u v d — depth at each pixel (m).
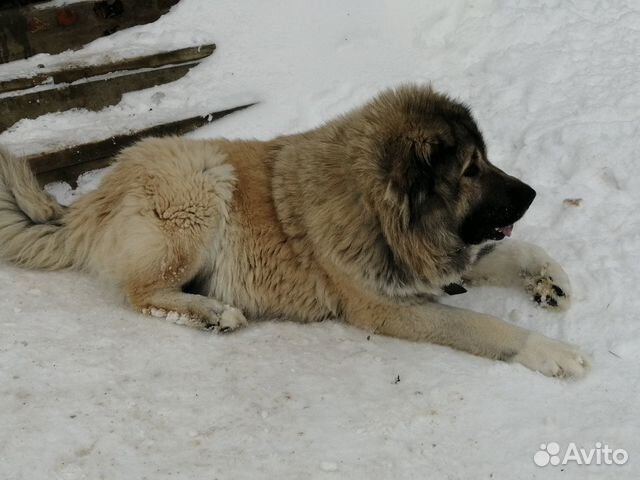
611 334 2.25
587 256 2.48
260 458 1.91
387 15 3.52
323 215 2.31
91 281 2.49
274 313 2.46
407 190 2.19
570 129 2.94
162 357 2.18
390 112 2.26
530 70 3.27
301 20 3.46
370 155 2.22
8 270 2.49
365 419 2.02
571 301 2.35
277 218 2.41
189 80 3.28
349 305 2.38
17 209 2.49
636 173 2.76
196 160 2.40
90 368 2.12
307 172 2.36
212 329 2.34
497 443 1.96
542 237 2.59
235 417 2.01
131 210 2.39
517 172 2.88
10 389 2.04
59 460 1.88
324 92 3.24
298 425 2.00
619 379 2.12
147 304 2.38
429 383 2.12
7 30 3.04
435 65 3.39
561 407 2.05
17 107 2.94
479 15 3.56
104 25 3.28
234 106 3.17
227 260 2.46
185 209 2.38
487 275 2.50
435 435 1.98
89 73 3.07
